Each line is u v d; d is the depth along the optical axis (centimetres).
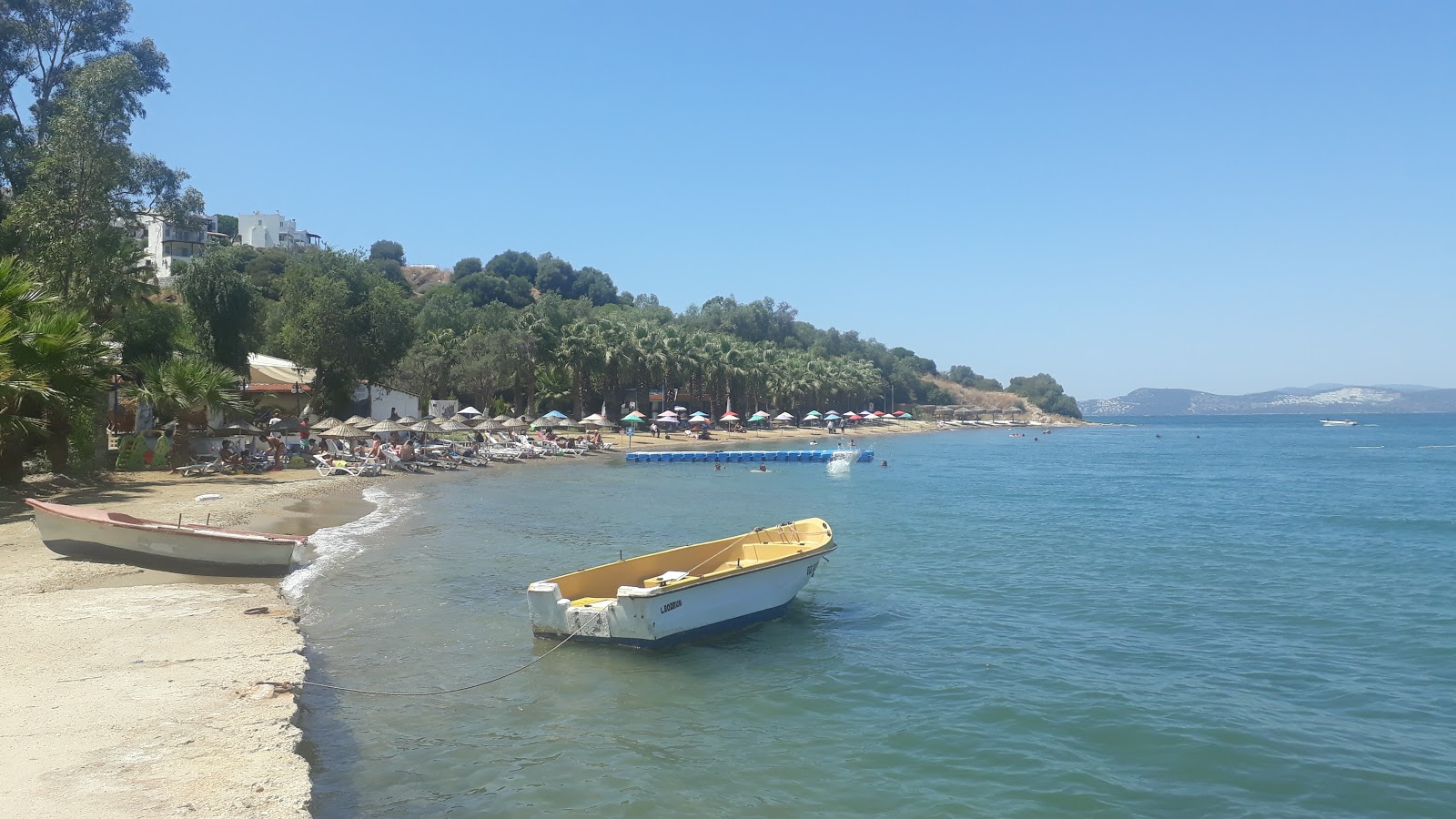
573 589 1475
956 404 19625
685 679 1236
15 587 1508
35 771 759
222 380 3628
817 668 1305
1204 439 13325
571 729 1036
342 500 3094
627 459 6347
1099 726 1080
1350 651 1435
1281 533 2861
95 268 3141
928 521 3134
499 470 5025
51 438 2820
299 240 15512
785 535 1797
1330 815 852
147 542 1692
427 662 1267
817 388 13000
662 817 812
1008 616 1658
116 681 1016
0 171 3559
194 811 692
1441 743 1037
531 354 7862
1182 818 841
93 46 3859
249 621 1323
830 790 888
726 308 16162
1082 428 19675
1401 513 3503
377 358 5456
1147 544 2592
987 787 902
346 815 793
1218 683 1256
